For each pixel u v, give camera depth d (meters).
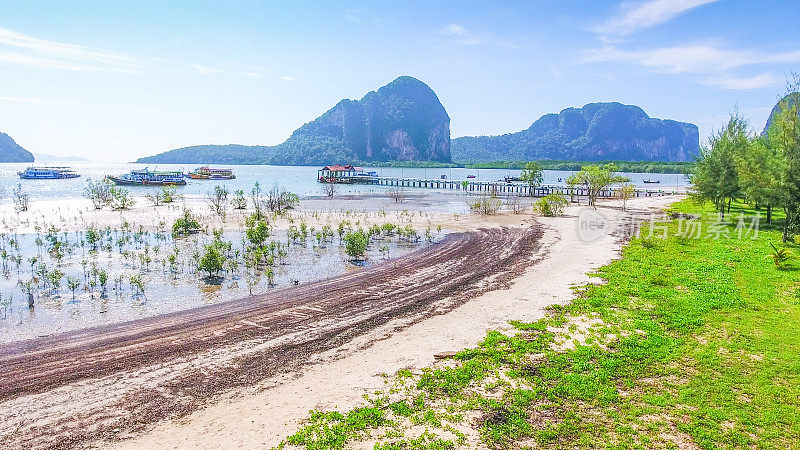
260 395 12.21
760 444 9.61
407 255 31.64
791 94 28.19
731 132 42.69
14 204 58.28
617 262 26.59
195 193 85.19
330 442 9.86
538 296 20.58
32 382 13.09
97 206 57.50
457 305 19.81
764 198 29.94
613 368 13.12
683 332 15.73
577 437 10.04
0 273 26.09
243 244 34.47
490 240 36.84
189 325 17.86
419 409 11.23
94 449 9.89
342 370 13.65
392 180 118.50
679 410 10.98
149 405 11.76
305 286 23.75
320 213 54.22
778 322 16.31
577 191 85.19
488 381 12.52
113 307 20.27
